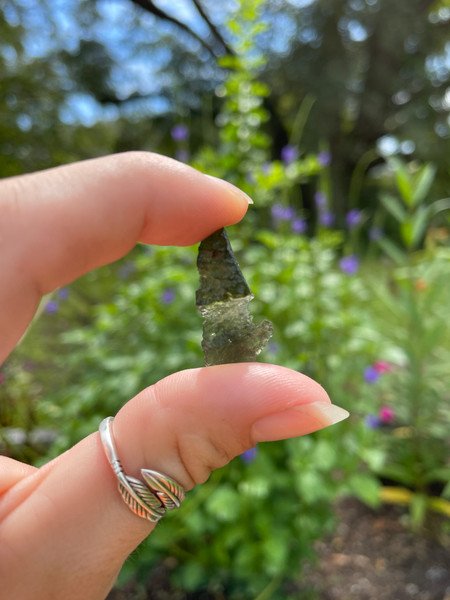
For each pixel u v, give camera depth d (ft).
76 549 0.28
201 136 2.60
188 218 0.32
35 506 0.28
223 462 0.30
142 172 0.32
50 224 0.29
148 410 0.29
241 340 0.32
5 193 0.29
